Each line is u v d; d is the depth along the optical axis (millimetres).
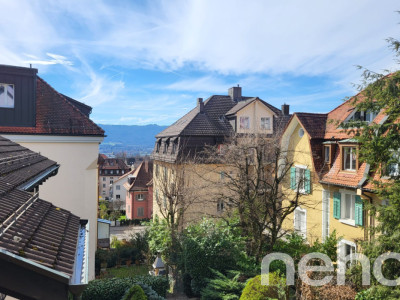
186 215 19844
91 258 13820
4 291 3000
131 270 17531
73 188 13703
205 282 11492
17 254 3062
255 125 24328
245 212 13539
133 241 20562
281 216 13000
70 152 13641
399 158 7797
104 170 78938
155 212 28266
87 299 11125
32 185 6223
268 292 8664
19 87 13031
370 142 7863
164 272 14195
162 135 27859
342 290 8391
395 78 7742
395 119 8031
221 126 25531
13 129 12680
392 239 7414
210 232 12438
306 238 14719
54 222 4754
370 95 8203
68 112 14227
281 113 29094
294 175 16750
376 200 11844
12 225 3746
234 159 13914
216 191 19125
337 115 16016
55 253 3568
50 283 3125
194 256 11727
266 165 13938
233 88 29234
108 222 19141
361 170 12867
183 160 21406
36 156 9562
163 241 16812
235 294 9969
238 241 12820
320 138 15680
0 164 6125
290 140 17641
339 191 13961
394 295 7074
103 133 14125
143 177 45281
